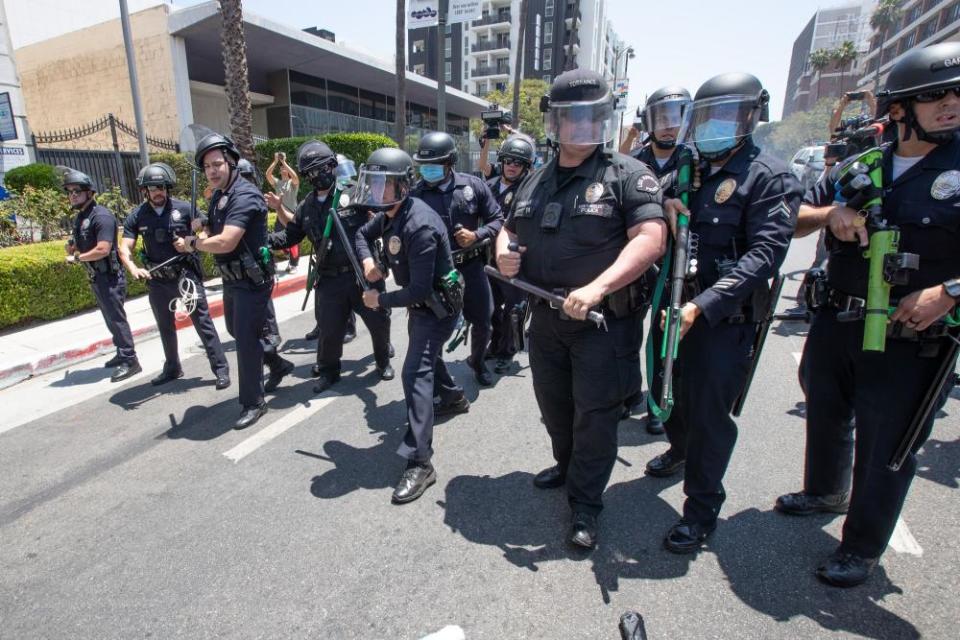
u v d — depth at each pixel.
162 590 2.12
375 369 4.60
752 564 2.19
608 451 2.31
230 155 3.35
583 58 65.69
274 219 8.61
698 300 1.99
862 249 1.94
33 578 2.21
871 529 1.99
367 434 3.43
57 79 17.33
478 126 32.03
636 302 2.19
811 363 2.29
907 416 1.89
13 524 2.57
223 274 3.38
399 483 2.71
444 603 2.02
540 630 1.89
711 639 1.83
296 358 4.96
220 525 2.52
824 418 2.31
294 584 2.13
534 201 2.28
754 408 3.69
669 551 2.28
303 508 2.64
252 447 3.27
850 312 2.01
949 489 2.67
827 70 85.12
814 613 1.93
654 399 2.37
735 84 1.98
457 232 3.78
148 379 4.45
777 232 1.98
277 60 18.69
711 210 2.13
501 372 4.52
